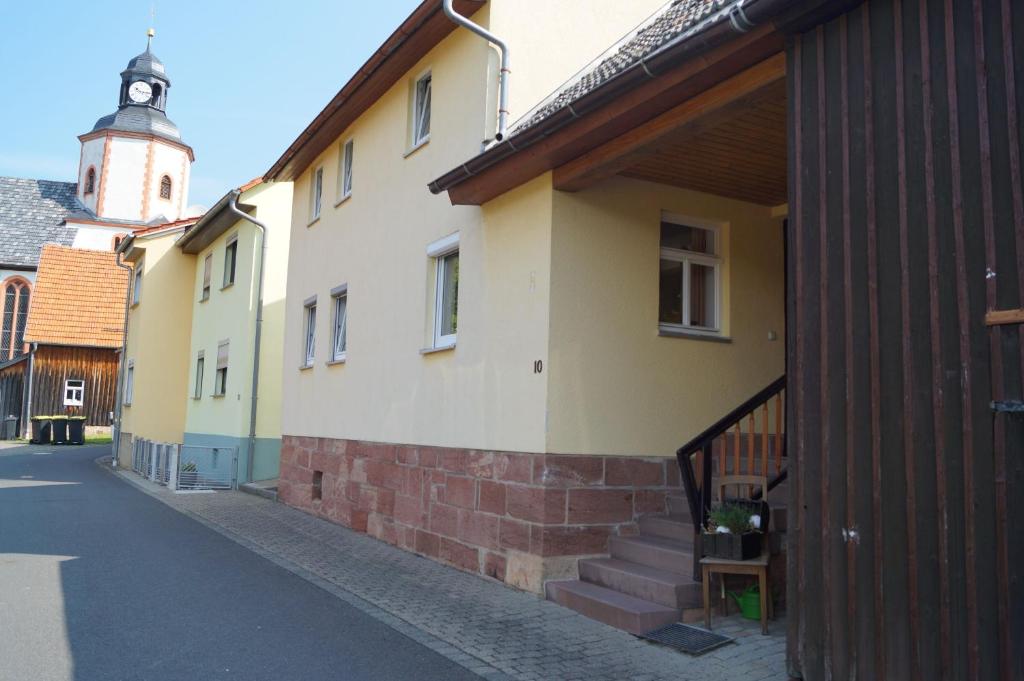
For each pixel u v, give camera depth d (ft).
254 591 26.35
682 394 27.91
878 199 15.14
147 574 28.60
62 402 123.75
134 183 178.81
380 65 37.76
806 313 16.39
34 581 27.22
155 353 81.10
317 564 31.12
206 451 60.90
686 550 23.72
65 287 128.88
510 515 27.09
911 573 14.11
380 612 23.81
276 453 62.49
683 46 18.43
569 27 33.24
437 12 32.45
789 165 16.94
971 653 13.15
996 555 12.94
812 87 16.49
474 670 18.67
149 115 181.88
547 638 21.20
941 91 14.21
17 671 18.07
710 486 22.88
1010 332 13.02
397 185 38.19
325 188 48.01
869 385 15.08
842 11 15.93
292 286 52.06
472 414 29.94
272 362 63.00
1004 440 12.97
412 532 33.81
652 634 21.03
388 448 36.60
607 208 27.25
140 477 68.03
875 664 14.53
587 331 26.50
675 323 28.66
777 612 22.71
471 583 27.55
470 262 31.04
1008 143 13.20
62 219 176.86
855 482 15.17
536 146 25.14
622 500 26.48
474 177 28.45
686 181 27.78
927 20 14.49
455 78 33.68
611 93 21.07
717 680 17.93
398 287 37.11
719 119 20.44
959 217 13.83
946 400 13.82
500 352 28.45
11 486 58.08
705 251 29.55
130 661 18.90
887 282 14.89
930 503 13.93
